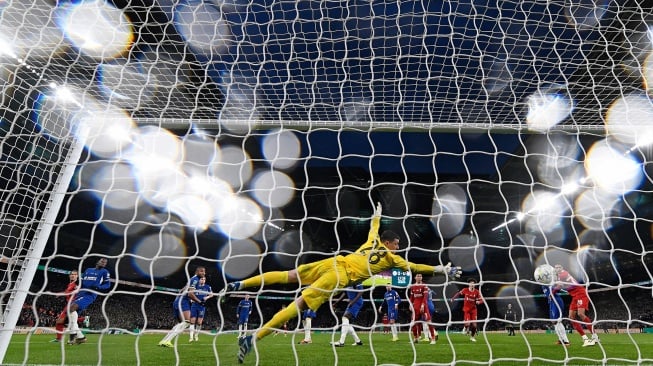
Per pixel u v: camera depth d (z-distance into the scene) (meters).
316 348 7.83
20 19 4.82
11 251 5.48
